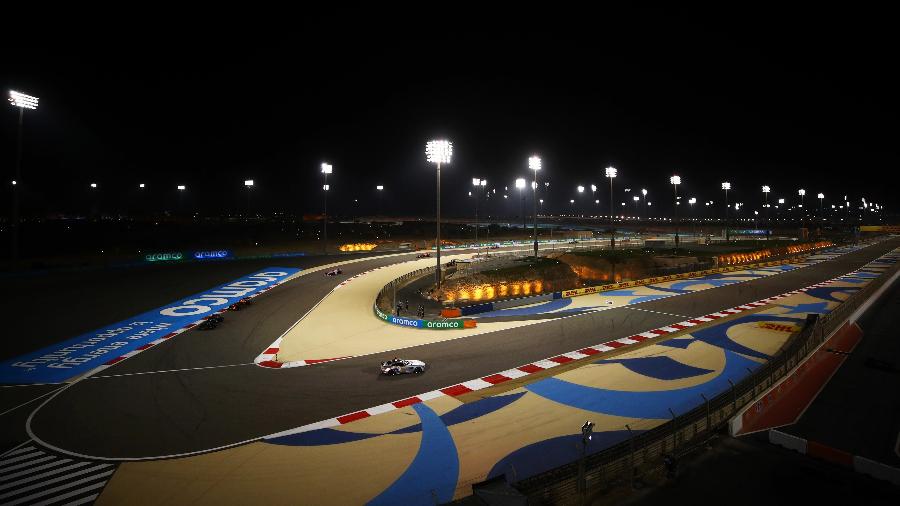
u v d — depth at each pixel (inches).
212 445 824.3
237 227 4114.2
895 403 983.0
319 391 1063.0
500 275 2496.3
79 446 825.5
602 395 1022.4
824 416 925.8
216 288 2258.9
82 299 1968.5
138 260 2738.7
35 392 1080.8
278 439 842.8
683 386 1071.6
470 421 904.9
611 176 3009.4
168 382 1133.7
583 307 1921.8
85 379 1160.8
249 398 1029.2
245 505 653.3
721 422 812.6
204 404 999.6
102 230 3631.9
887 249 4429.1
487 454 781.3
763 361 1241.4
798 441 748.6
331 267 2864.2
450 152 1862.7
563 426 879.7
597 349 1347.2
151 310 1875.0
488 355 1306.6
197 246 3366.1
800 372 1120.2
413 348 1385.3
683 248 3964.1
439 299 2069.4
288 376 1163.3
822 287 2348.7
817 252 4217.5
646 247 4153.5
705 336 1470.2
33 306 1844.2
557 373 1156.5
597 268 3031.5
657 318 1712.6
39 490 695.1
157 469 749.3
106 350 1397.6
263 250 3307.1
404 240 4288.9
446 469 737.6
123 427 898.1
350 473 730.8
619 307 1907.0
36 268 2415.1
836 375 1147.3
